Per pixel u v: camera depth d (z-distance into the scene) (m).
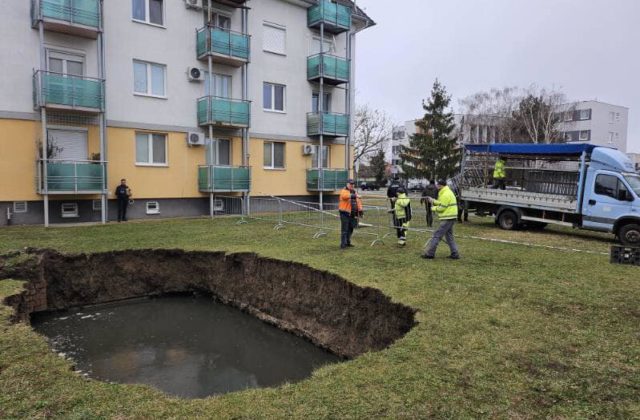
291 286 9.43
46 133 14.80
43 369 4.52
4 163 14.48
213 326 9.31
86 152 16.22
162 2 18.00
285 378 6.98
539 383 4.14
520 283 7.76
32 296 9.30
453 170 43.78
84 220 16.08
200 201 19.41
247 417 3.56
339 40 24.38
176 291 11.12
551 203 14.62
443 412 3.62
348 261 9.57
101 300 10.45
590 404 3.78
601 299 6.83
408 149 47.00
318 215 19.39
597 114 59.47
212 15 19.48
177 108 18.55
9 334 5.48
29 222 14.99
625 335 5.37
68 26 14.88
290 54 22.20
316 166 23.84
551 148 14.80
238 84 20.56
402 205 11.62
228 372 7.20
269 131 21.58
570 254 10.73
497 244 12.18
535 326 5.64
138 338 8.59
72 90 14.95
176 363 7.53
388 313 6.95
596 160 13.63
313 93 23.67
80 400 3.87
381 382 4.14
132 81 17.19
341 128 23.41
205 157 19.48
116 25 16.69
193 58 18.95
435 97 45.28
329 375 4.33
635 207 12.63
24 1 14.61
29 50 14.76
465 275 8.33
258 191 21.36
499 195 16.09
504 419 3.53
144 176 17.75
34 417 3.57
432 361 4.60
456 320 5.84
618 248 9.66
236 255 10.69
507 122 46.62
